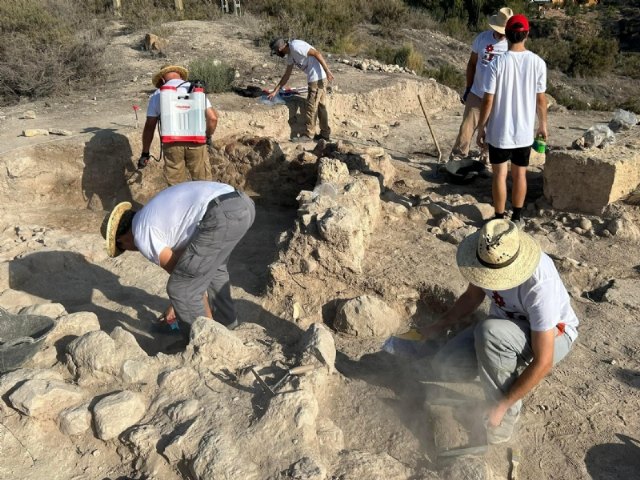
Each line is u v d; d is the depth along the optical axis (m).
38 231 5.80
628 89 24.72
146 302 4.68
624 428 3.30
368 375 3.75
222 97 9.43
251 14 16.33
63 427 3.16
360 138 9.29
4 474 3.02
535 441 3.23
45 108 8.89
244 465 2.83
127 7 16.20
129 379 3.37
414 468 3.01
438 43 21.80
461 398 3.45
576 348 3.94
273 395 3.15
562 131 9.97
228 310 4.09
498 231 2.79
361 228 4.81
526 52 5.25
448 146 8.91
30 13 11.39
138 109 8.66
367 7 22.53
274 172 6.95
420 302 4.55
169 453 2.94
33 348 3.50
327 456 3.00
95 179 7.11
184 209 3.55
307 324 4.36
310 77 8.73
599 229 5.71
